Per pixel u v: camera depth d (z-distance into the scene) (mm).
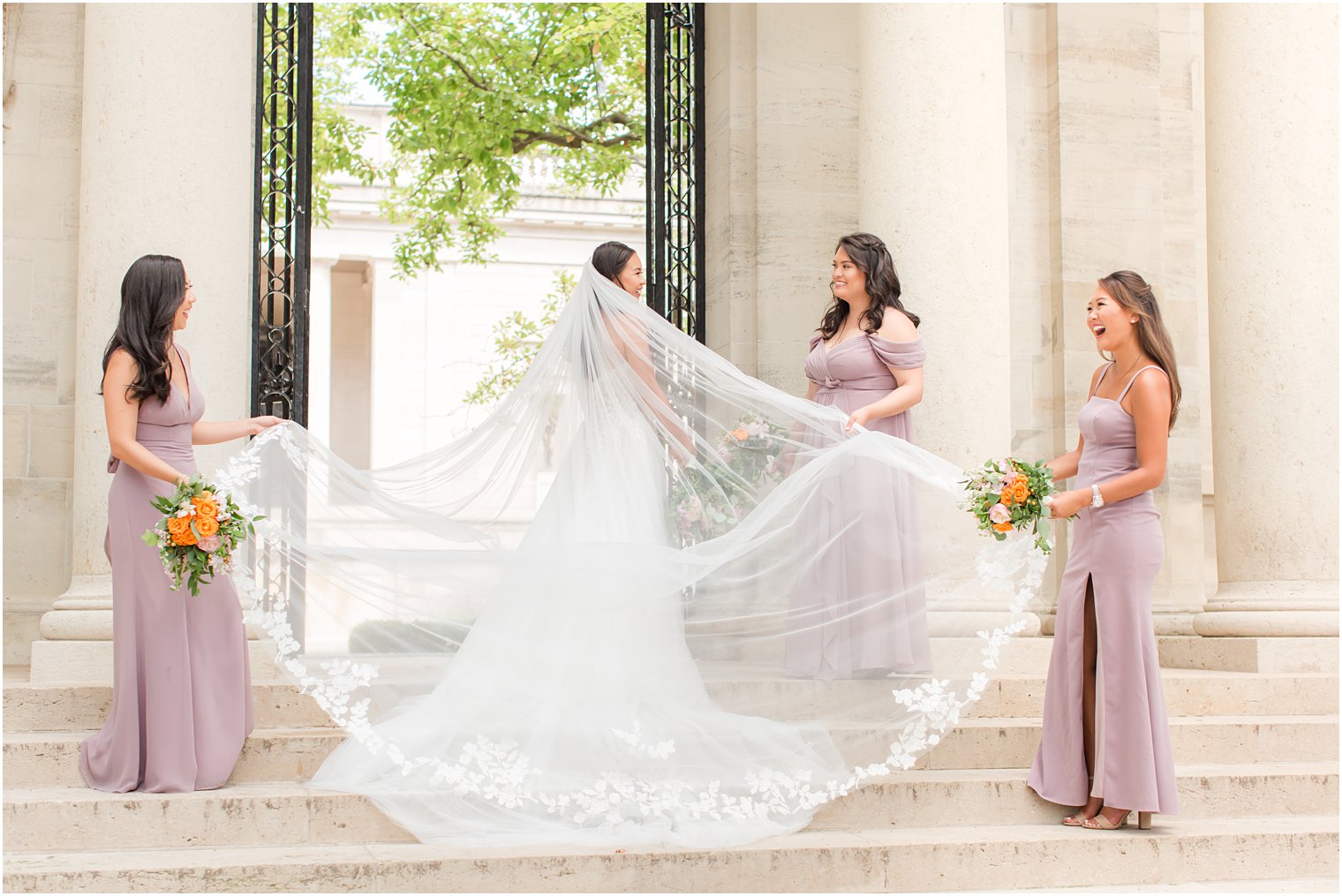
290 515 5305
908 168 7168
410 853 4559
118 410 5070
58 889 4184
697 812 4895
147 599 5035
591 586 5270
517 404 5672
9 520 8234
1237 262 8047
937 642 5277
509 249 27750
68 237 8500
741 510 5598
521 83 16422
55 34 8586
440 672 5199
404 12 16719
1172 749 6129
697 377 5719
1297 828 5297
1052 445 9367
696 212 9695
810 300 9258
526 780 4969
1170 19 9969
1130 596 5188
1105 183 9484
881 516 5457
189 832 4723
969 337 7031
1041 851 4887
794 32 9398
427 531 5438
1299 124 7918
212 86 6887
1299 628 7473
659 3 9867
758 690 5320
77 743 5176
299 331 8469
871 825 5199
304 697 5812
